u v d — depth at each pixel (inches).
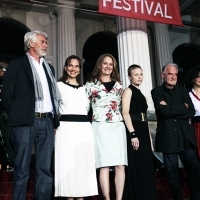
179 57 452.1
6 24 356.8
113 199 145.2
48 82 109.1
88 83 122.6
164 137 123.9
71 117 115.0
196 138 135.0
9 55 366.6
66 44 330.0
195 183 124.1
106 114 117.8
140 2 218.4
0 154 178.4
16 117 98.6
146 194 113.7
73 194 108.6
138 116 121.5
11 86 101.2
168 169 123.8
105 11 206.5
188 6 418.0
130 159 117.7
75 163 111.1
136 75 126.0
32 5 354.0
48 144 103.7
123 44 244.4
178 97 129.6
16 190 95.4
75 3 347.3
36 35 109.5
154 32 400.8
